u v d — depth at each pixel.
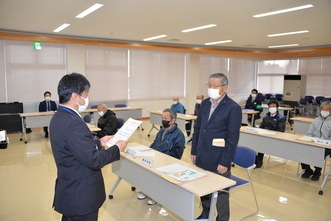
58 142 1.37
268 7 4.20
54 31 6.53
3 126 6.79
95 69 8.64
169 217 2.81
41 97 7.85
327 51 9.02
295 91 11.57
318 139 3.56
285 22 5.26
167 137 3.14
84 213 1.42
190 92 10.49
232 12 4.52
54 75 8.01
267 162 4.88
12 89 7.40
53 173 4.12
